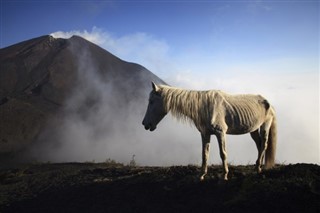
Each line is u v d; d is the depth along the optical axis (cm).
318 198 670
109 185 989
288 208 668
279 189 723
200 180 833
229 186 786
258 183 762
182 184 852
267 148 853
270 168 847
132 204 830
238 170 888
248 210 690
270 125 846
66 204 938
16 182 1322
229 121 793
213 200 755
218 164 1082
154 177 944
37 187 1151
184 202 780
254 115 798
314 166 805
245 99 814
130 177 1005
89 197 945
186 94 811
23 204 1009
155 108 836
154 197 836
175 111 820
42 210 929
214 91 817
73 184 1087
